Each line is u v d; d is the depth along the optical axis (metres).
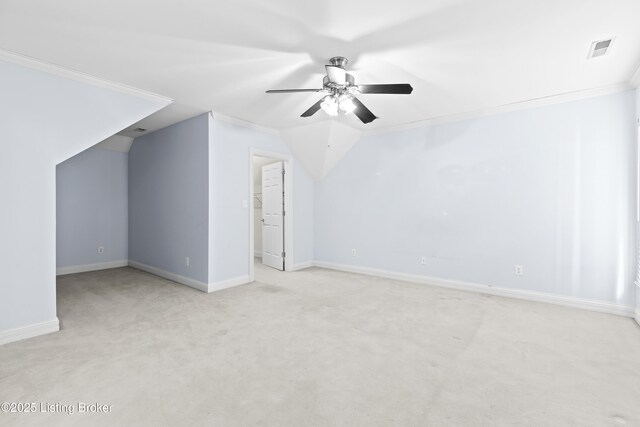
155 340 2.54
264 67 2.73
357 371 2.08
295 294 3.86
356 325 2.86
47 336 2.61
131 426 1.56
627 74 2.89
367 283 4.41
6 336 2.48
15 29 2.16
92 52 2.48
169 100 3.47
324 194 5.44
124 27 2.14
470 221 4.02
